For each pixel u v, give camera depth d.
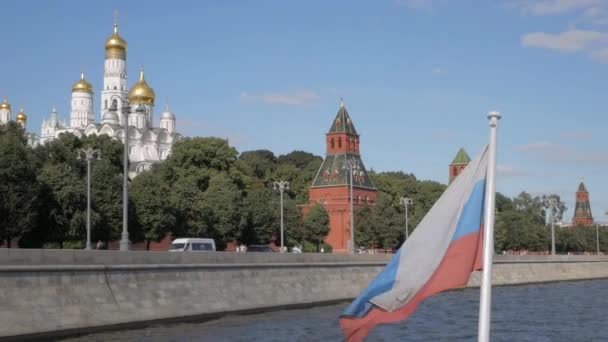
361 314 13.46
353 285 69.50
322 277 65.88
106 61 193.38
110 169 88.75
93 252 44.31
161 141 191.88
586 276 119.44
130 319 44.97
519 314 55.53
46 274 40.94
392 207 137.38
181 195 97.56
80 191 79.94
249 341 39.09
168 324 47.28
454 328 45.69
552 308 60.72
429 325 47.25
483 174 13.55
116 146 111.00
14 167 73.88
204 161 120.12
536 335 43.38
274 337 40.78
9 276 38.81
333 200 145.25
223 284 54.34
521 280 101.94
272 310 57.75
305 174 180.50
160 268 49.00
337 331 43.44
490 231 13.00
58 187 79.06
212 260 54.09
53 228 79.81
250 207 106.75
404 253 13.47
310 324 47.31
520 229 169.88
